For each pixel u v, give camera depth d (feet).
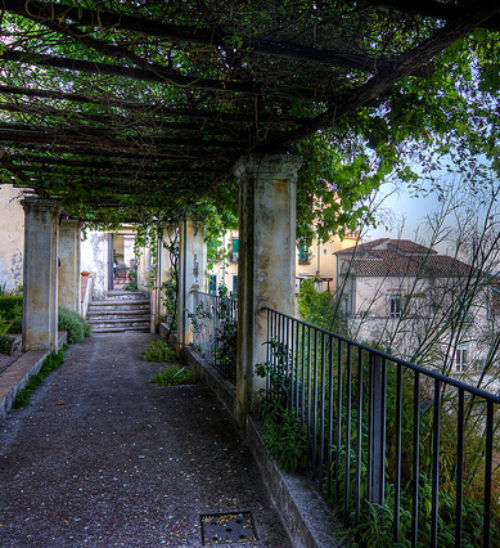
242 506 8.93
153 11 6.34
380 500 6.06
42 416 14.46
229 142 11.43
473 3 5.04
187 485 9.77
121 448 11.80
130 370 21.58
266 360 11.89
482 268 9.07
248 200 11.94
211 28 6.44
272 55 7.04
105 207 23.35
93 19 6.13
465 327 9.30
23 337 22.68
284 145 11.39
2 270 36.83
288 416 9.82
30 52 7.01
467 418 8.52
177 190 17.44
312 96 8.29
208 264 24.70
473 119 9.25
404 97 8.70
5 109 9.32
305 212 12.55
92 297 43.19
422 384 9.20
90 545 7.59
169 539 7.80
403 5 5.27
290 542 7.71
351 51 6.88
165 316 35.01
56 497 9.18
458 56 8.07
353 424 8.50
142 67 7.45
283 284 12.07
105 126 10.35
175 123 10.20
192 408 15.33
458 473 4.50
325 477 8.42
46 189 17.20
